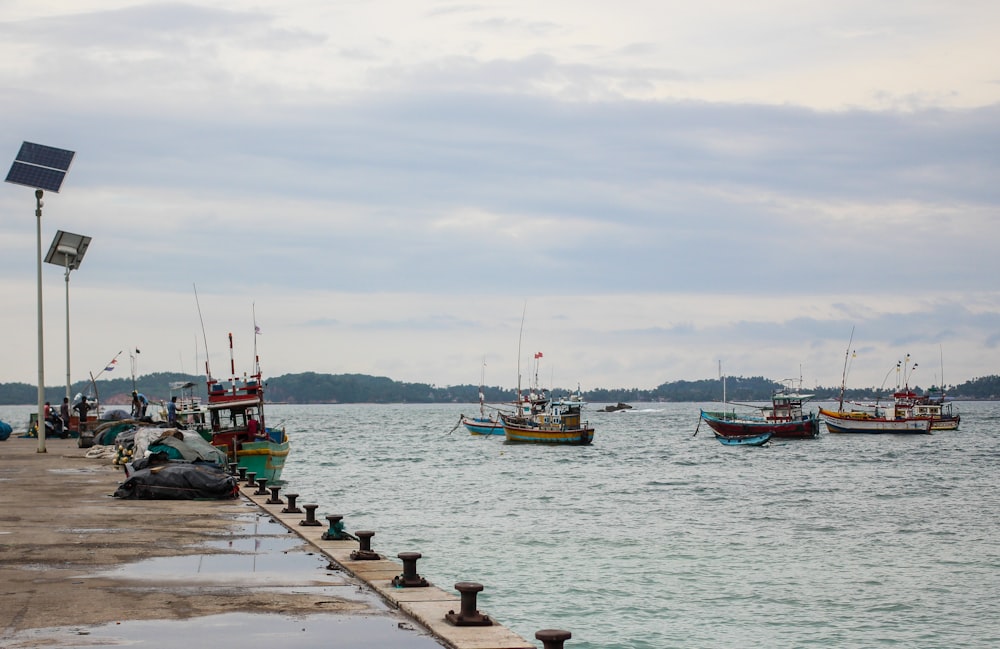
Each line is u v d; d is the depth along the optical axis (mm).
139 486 27953
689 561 36625
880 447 125875
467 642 12023
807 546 40812
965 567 36156
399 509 54438
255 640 12234
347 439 152500
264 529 21891
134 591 14984
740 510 55125
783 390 164125
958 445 130125
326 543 19469
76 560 17594
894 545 41312
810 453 114250
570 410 134750
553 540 41625
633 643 25281
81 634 12312
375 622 13289
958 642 26203
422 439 151375
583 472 85500
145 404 67000
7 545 19172
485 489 67625
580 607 28922
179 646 11828
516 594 30516
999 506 57625
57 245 60969
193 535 20859
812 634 26719
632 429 196625
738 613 28766
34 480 33719
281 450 54969
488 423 160000
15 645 11727
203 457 32938
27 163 48531
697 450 120875
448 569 34406
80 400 70750
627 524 47656
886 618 28406
